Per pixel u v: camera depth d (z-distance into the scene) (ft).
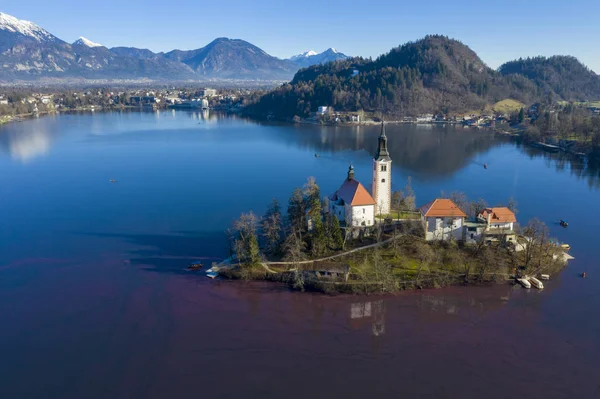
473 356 293.64
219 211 592.60
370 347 303.27
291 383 268.41
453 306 351.87
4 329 325.01
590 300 358.02
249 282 390.21
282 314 343.26
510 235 419.54
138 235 506.48
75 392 263.08
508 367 282.97
